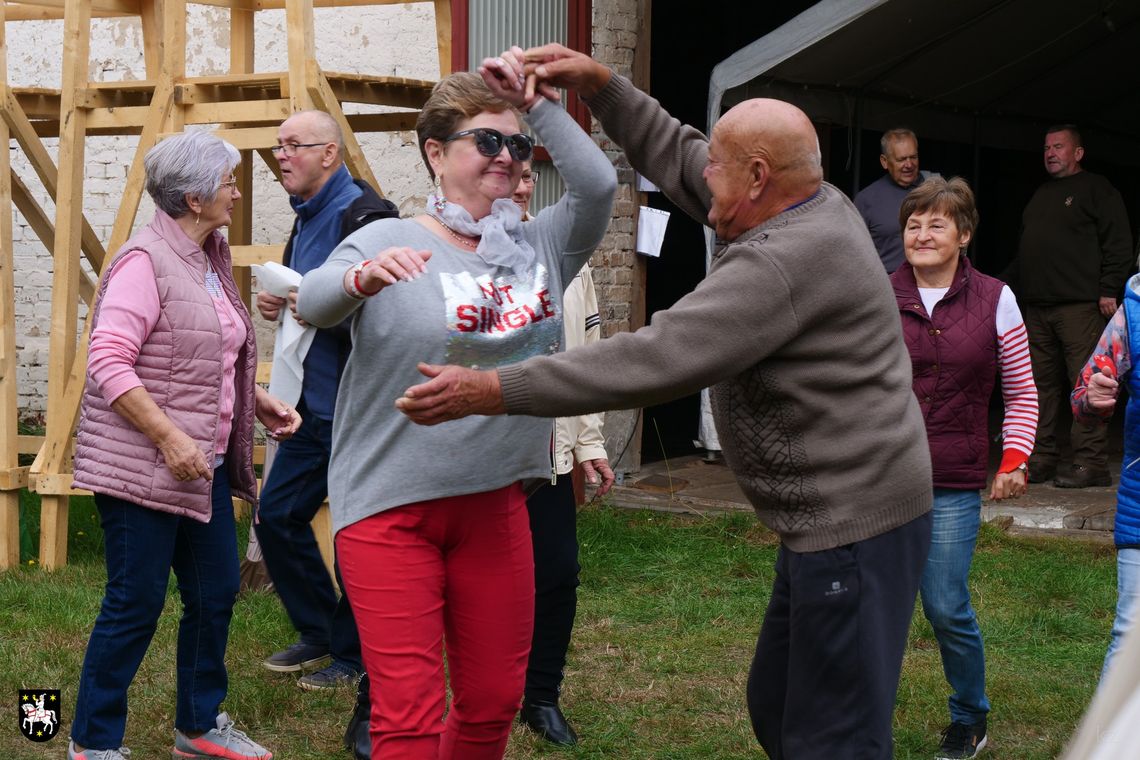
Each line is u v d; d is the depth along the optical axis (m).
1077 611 5.96
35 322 9.60
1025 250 8.71
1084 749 1.12
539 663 4.30
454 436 2.90
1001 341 4.00
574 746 4.25
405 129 7.11
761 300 2.63
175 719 4.18
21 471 6.46
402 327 2.87
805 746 2.80
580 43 8.16
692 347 2.62
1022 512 7.77
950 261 4.04
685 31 11.96
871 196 7.85
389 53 8.52
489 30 7.83
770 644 3.00
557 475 4.23
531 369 2.60
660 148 3.27
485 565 3.03
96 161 9.18
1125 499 3.72
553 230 3.16
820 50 8.43
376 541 2.93
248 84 6.09
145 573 3.77
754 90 8.63
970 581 6.38
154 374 3.77
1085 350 8.55
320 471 4.84
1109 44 10.49
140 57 9.04
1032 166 13.50
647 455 9.63
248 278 8.45
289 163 4.86
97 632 3.80
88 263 9.34
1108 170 14.21
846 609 2.74
